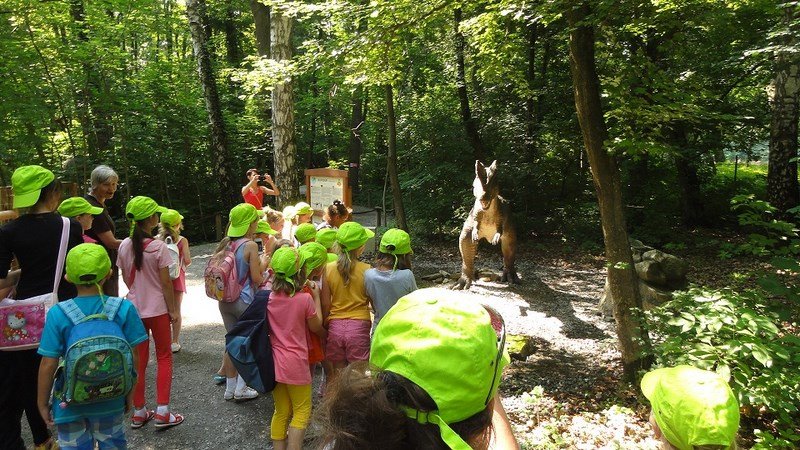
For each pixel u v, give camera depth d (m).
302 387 3.61
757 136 14.89
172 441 4.11
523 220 13.59
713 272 10.44
